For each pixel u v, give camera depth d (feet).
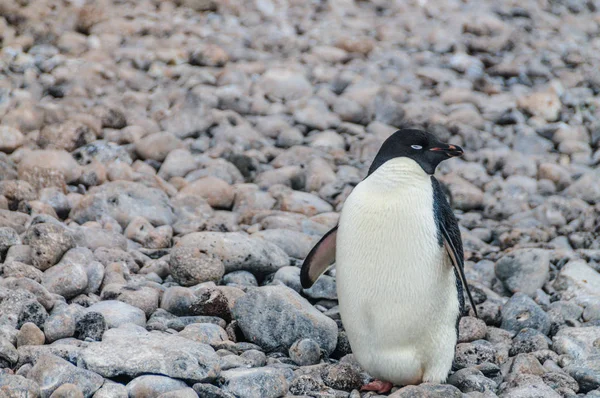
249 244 71.20
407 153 52.70
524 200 102.32
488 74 145.59
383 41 155.12
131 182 85.46
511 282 76.33
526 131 121.08
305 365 57.41
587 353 61.21
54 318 55.72
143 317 59.98
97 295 64.90
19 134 96.89
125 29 145.38
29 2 148.66
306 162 104.99
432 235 51.39
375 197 51.90
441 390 50.67
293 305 59.88
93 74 123.85
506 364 58.90
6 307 56.44
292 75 128.77
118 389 48.55
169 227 79.05
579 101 133.39
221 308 63.00
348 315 53.57
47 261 67.00
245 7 166.91
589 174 105.70
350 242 52.34
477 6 175.01
